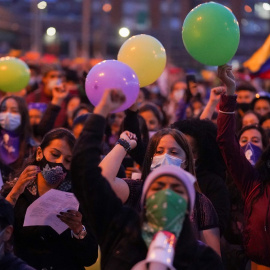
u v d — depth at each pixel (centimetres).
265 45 1191
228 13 460
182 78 2030
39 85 1259
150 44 514
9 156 674
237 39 460
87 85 405
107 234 335
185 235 320
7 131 677
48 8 5938
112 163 402
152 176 314
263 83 1889
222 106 464
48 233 452
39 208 441
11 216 356
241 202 564
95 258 462
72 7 5975
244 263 548
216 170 541
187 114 904
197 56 468
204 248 330
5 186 477
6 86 734
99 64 407
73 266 461
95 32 5172
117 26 5381
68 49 5609
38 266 452
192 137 536
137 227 329
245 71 1551
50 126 745
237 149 470
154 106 820
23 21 4494
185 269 322
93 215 335
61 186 460
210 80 2127
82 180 330
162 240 297
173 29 5441
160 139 430
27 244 454
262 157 486
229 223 562
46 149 457
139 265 296
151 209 307
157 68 515
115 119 774
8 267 348
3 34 4341
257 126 641
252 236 480
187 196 313
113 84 395
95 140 333
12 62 733
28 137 689
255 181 479
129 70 402
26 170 440
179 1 5488
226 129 464
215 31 450
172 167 317
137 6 6131
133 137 413
